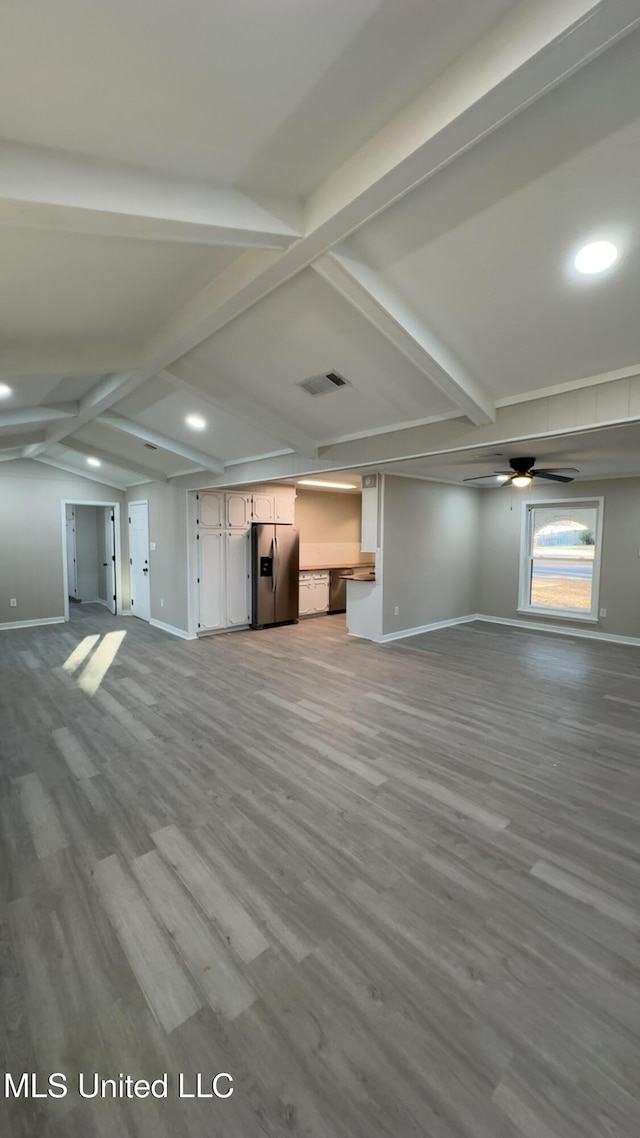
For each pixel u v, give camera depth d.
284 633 7.02
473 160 1.76
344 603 8.84
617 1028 1.45
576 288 2.25
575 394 2.97
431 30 1.26
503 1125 1.21
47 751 3.27
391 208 2.03
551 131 1.62
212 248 2.18
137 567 8.15
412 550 6.69
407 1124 1.22
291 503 7.72
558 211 1.91
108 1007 1.52
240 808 2.60
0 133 1.42
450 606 7.44
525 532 7.36
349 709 4.02
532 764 3.08
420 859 2.20
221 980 1.61
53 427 5.62
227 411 4.13
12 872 2.12
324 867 2.15
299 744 3.37
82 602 9.76
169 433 5.46
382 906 1.93
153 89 1.30
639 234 1.94
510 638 6.63
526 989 1.57
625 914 1.89
